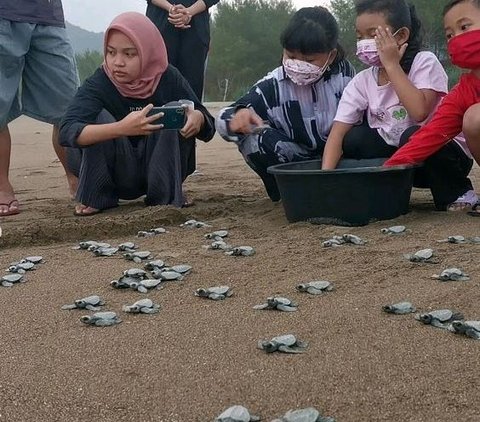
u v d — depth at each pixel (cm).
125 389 198
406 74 409
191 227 411
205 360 214
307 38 405
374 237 352
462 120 376
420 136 377
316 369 203
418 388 189
